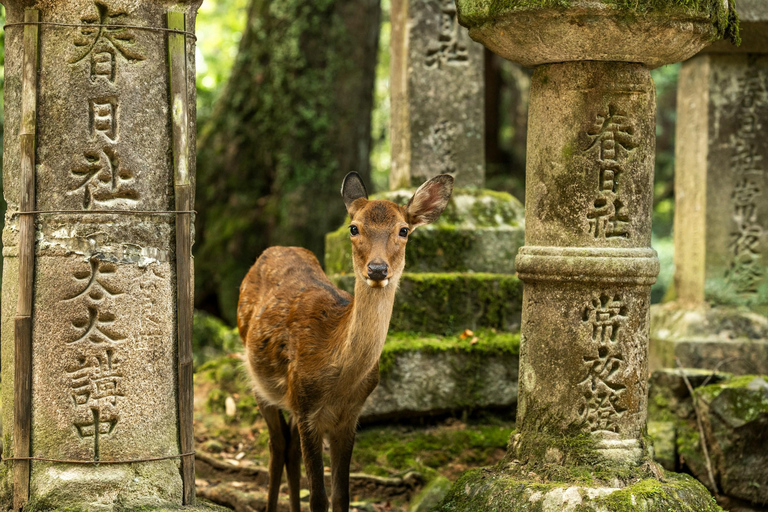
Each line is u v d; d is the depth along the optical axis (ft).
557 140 13.50
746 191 22.77
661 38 12.60
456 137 22.34
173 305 12.53
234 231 35.17
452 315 20.45
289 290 15.44
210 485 17.39
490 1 12.85
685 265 23.62
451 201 21.71
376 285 12.86
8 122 12.63
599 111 13.30
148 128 12.30
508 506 12.87
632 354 13.41
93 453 12.04
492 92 44.52
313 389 13.91
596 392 13.32
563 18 12.34
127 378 12.12
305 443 14.05
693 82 23.24
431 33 22.22
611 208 13.39
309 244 35.40
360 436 18.99
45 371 12.07
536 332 13.71
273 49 35.86
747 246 22.77
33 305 12.12
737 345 21.84
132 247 12.18
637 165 13.46
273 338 14.96
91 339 12.02
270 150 35.83
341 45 36.04
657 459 17.84
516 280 20.81
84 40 12.05
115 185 12.13
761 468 17.02
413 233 20.92
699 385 18.70
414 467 17.92
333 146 35.99
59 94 12.07
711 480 17.29
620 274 13.16
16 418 12.07
